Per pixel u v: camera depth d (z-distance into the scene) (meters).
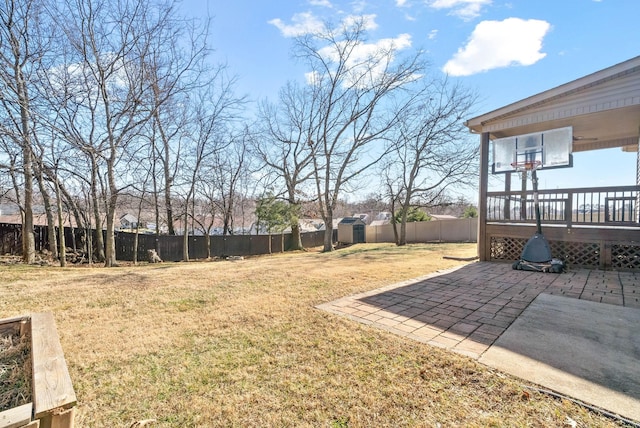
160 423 1.84
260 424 1.82
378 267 7.01
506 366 2.36
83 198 11.77
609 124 6.93
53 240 10.62
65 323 3.47
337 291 4.71
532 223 6.80
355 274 6.12
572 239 6.35
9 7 7.68
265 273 6.39
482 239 7.50
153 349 2.79
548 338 2.86
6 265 8.00
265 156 17.33
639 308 3.69
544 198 6.76
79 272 6.99
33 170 8.72
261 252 17.44
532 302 3.96
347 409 1.93
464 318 3.43
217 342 2.92
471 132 7.85
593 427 1.72
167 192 13.49
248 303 4.14
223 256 16.16
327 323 3.33
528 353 2.56
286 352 2.68
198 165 13.84
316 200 17.72
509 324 3.23
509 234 7.10
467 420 1.81
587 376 2.21
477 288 4.76
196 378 2.31
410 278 5.62
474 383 2.17
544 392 2.04
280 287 5.04
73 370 2.44
